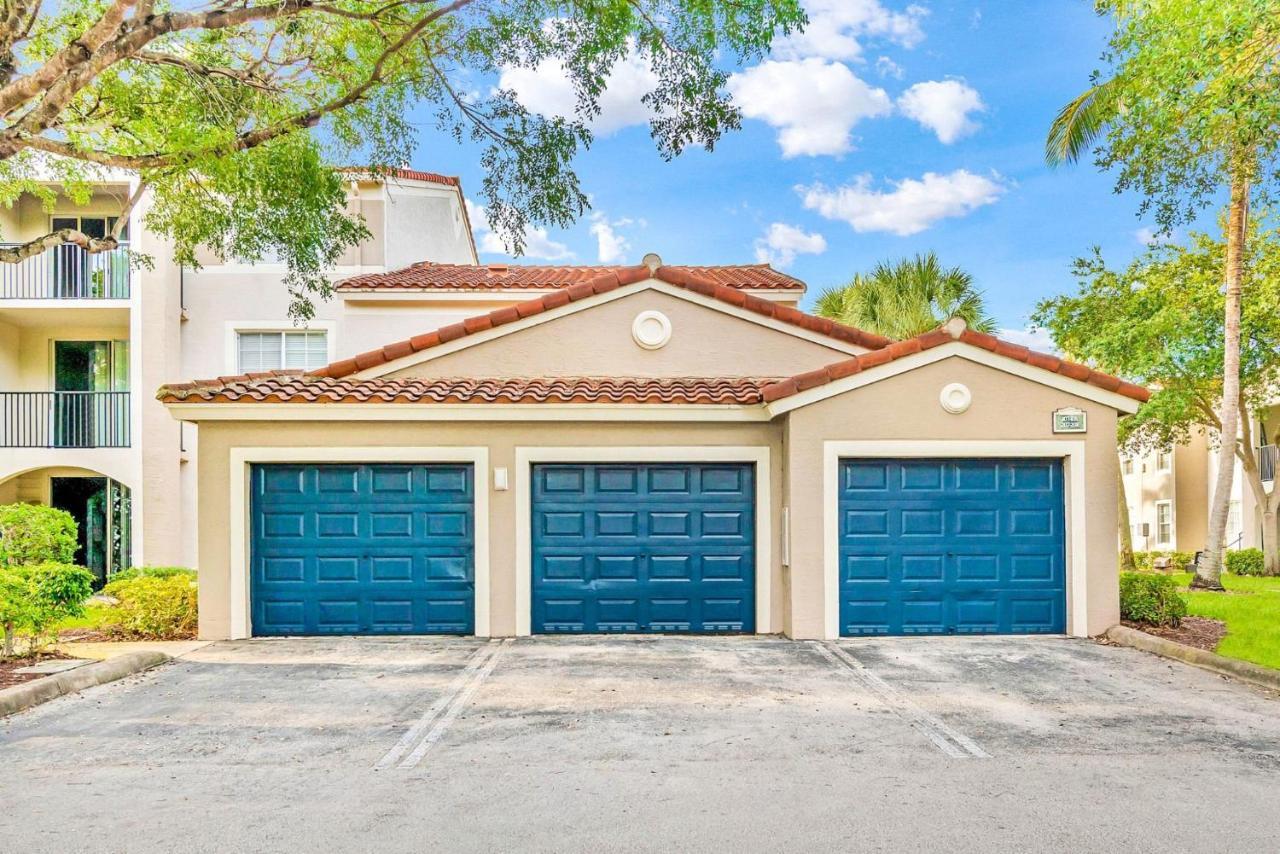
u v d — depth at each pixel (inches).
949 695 288.8
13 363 686.5
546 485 404.2
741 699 283.6
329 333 691.4
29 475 684.1
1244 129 321.1
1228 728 251.6
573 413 396.8
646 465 405.7
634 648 366.9
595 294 470.9
